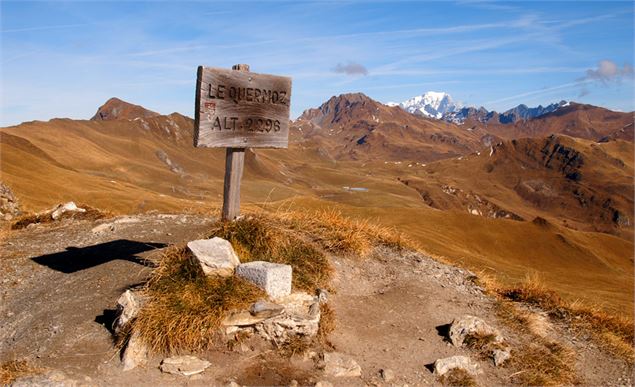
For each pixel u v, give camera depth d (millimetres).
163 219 4699
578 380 2758
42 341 2562
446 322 3186
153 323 2439
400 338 2920
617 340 3359
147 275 3119
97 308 2840
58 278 3406
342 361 2504
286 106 3439
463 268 4402
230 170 3354
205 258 2727
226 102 3186
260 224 3297
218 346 2486
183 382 2246
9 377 2178
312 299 2842
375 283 3627
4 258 3889
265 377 2338
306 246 3488
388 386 2395
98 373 2289
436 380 2492
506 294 3986
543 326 3359
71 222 5023
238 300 2586
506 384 2549
